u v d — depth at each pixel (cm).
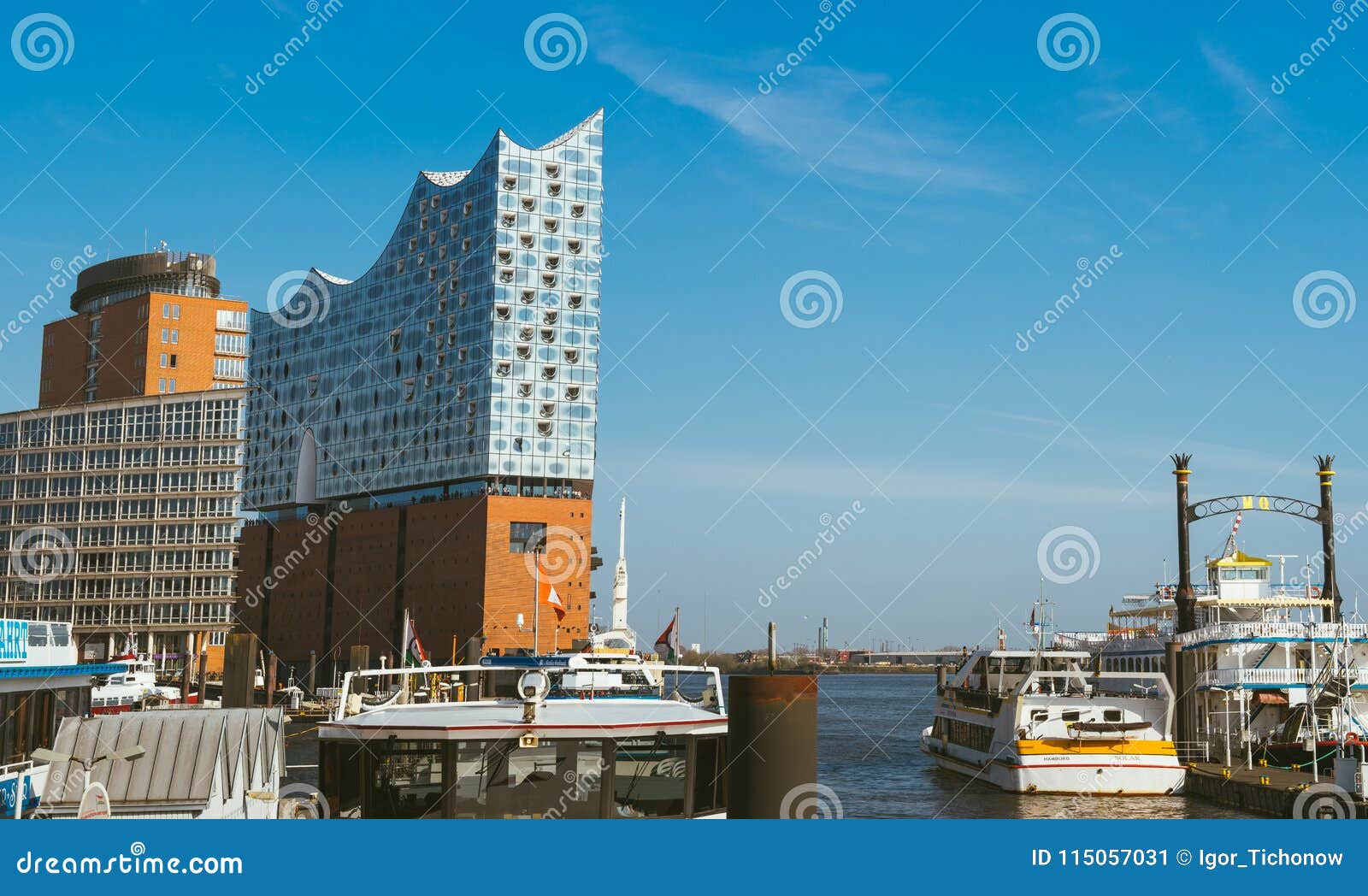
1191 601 7169
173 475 17438
